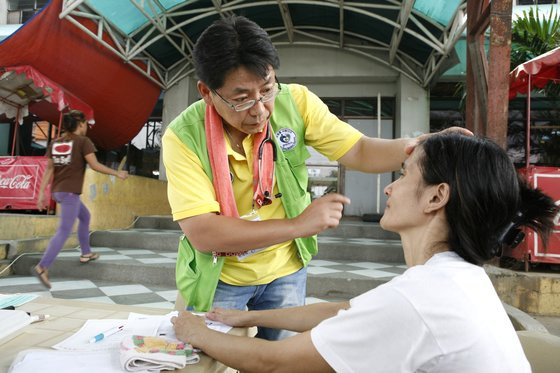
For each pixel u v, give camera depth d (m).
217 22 1.05
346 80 8.45
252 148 1.33
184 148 1.21
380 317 0.68
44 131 9.04
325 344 0.71
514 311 2.90
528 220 0.78
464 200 0.74
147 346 0.86
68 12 5.64
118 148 8.29
